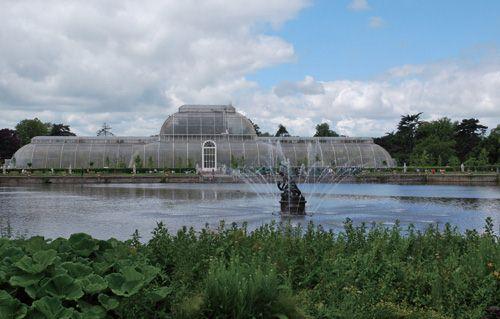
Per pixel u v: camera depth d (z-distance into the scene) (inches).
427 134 7229.3
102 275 380.8
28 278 334.0
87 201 2037.4
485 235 596.7
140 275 352.5
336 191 2854.3
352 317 389.1
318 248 566.3
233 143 5305.1
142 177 4055.1
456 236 638.5
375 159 5447.8
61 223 1298.0
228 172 4906.5
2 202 1985.7
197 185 3553.2
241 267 404.5
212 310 350.6
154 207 1754.4
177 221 1331.2
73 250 418.9
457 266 493.0
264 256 524.7
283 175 1552.7
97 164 5246.1
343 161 5383.9
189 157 5182.1
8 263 361.1
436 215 1487.5
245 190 2859.3
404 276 470.3
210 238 579.8
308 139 5551.2
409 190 2930.6
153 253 501.7
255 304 357.7
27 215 1493.6
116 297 344.5
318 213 1542.8
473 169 4788.4
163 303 374.6
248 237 601.6
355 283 463.2
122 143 5423.2
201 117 5383.9
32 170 4822.8
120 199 2150.6
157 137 5511.8
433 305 434.3
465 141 7062.0
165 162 5137.8
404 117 7509.8
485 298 431.2
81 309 325.7
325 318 398.3
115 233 1117.1
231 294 353.1
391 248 591.8
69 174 4426.7
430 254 588.1
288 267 504.7
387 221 1339.8
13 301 305.9
